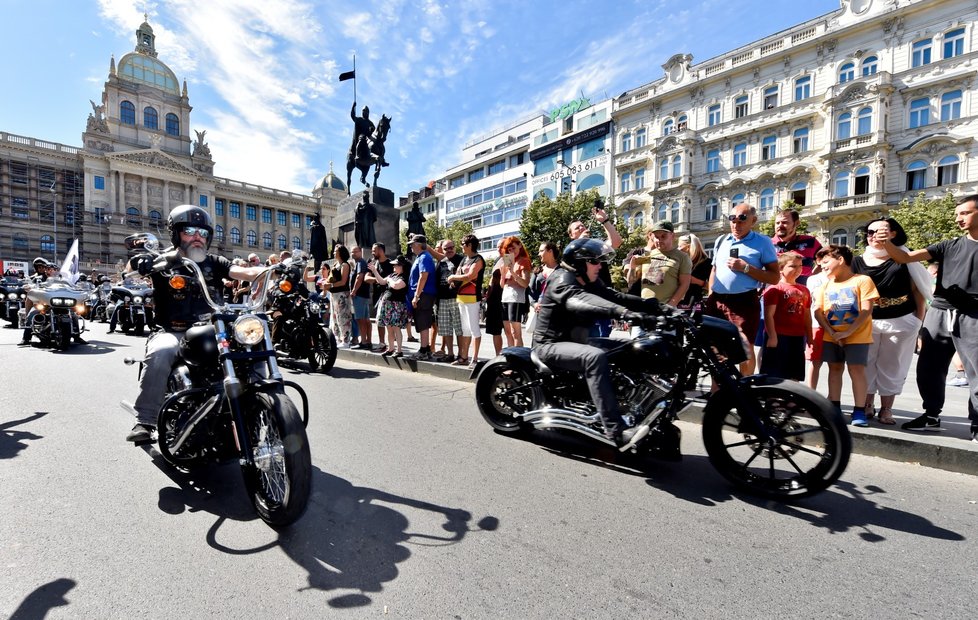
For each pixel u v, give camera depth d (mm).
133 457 3203
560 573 1953
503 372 3918
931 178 22969
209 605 1725
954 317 3436
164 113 63781
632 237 27234
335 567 1986
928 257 3500
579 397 3404
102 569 1939
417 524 2367
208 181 63656
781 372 4062
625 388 3127
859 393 3707
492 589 1841
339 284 7789
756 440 2822
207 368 2680
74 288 8500
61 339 7855
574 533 2293
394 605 1741
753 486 2787
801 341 4023
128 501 2574
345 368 6816
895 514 2529
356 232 13062
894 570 1995
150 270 2713
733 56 29547
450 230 41188
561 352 3193
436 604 1747
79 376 5844
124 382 5496
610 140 35562
